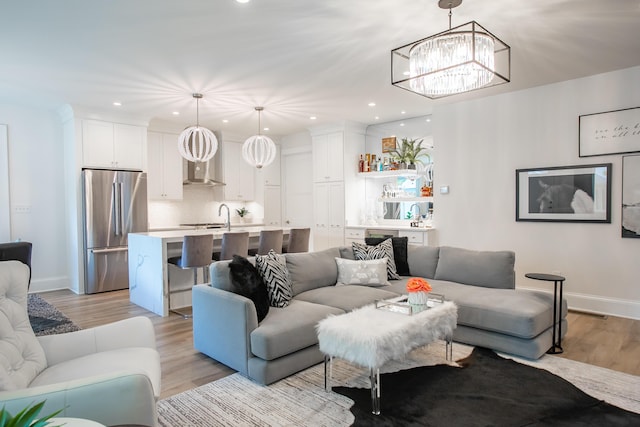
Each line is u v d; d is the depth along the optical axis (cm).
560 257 460
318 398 244
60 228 582
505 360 298
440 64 271
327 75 423
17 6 270
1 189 531
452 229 549
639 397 240
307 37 327
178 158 688
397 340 233
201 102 529
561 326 330
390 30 315
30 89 464
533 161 477
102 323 410
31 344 188
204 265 441
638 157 406
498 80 337
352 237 659
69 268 583
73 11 279
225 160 757
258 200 809
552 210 463
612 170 423
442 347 325
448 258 411
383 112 598
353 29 313
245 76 424
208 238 441
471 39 253
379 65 392
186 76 421
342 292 359
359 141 696
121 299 516
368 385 261
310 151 773
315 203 719
